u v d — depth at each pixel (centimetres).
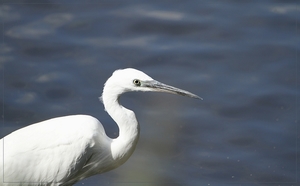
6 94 1619
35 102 1602
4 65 1711
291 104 1620
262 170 1441
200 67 1742
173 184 1373
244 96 1644
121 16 1925
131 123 1027
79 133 1012
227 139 1526
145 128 1530
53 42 1803
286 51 1786
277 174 1431
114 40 1831
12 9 1920
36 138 1016
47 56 1755
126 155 1054
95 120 1049
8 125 1528
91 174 1085
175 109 1595
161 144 1491
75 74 1695
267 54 1783
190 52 1788
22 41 1795
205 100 1633
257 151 1495
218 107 1614
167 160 1445
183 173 1412
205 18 1922
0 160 1012
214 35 1856
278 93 1652
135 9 1964
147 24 1895
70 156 1008
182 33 1866
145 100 1620
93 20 1906
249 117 1592
